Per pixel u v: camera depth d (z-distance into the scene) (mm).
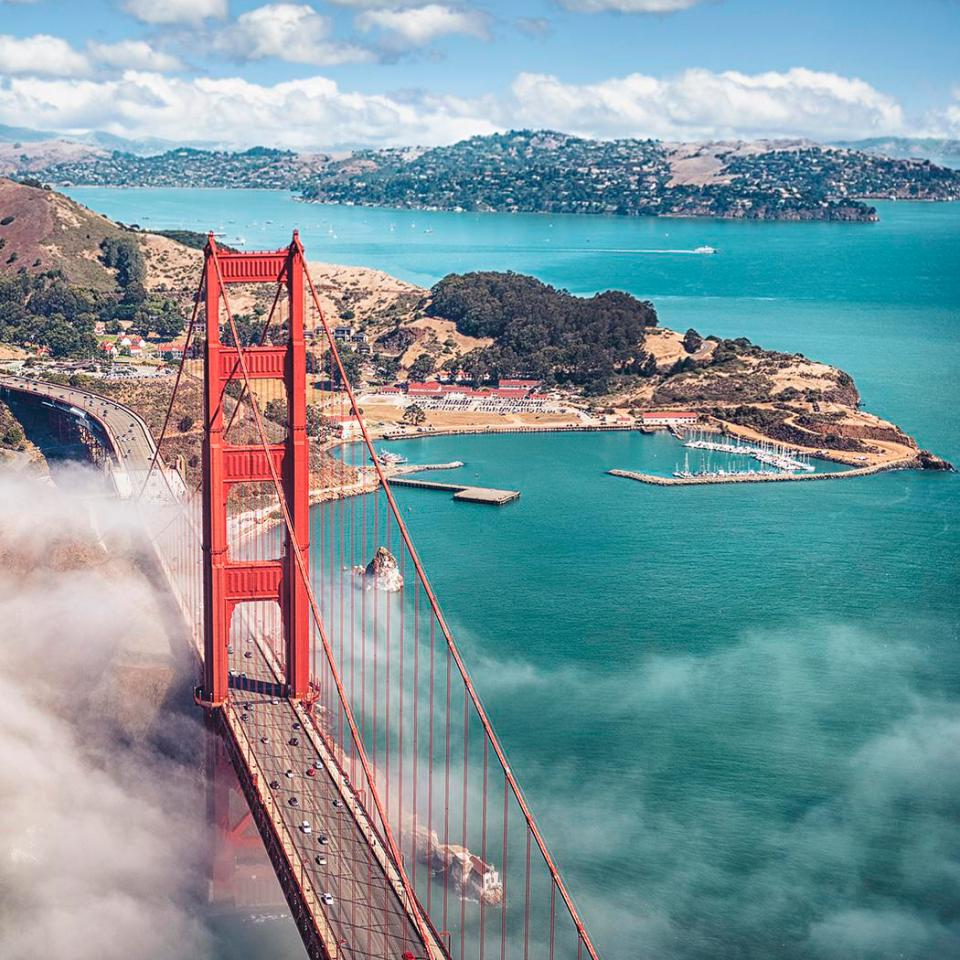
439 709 141500
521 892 109000
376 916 80875
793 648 165125
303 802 94500
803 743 137875
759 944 105188
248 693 113500
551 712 142500
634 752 134125
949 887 112938
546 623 171125
